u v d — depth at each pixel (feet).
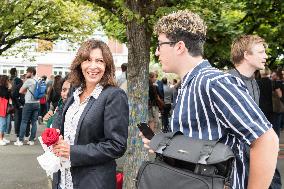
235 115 6.67
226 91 6.73
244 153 7.28
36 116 38.14
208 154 6.57
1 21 59.77
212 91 6.81
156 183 6.84
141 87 19.38
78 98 10.19
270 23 34.71
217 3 24.76
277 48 37.63
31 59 88.43
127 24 19.22
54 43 74.84
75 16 64.85
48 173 9.91
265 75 24.34
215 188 6.44
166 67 7.57
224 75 6.95
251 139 6.67
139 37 19.08
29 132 39.86
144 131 7.86
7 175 26.76
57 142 9.43
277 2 30.96
